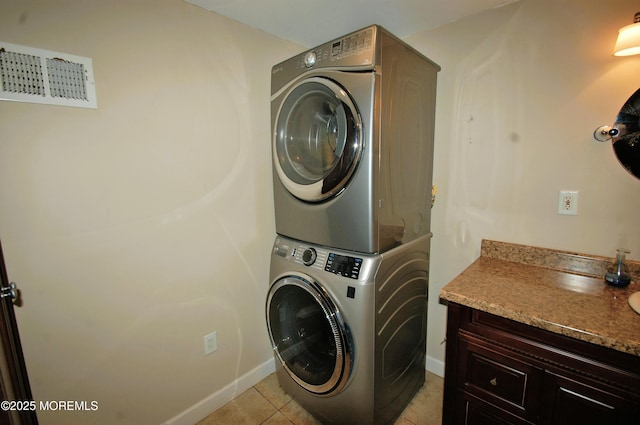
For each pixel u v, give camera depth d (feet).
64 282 3.79
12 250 3.42
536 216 4.77
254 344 6.07
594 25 4.07
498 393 3.64
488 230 5.27
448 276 5.85
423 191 5.20
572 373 3.11
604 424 2.99
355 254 4.22
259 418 5.32
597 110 4.15
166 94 4.43
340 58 4.00
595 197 4.27
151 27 4.21
